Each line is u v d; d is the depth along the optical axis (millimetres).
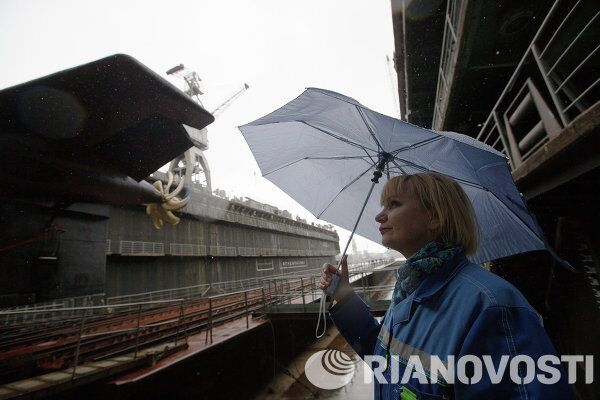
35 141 2213
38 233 2420
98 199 2900
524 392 604
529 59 3873
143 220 22844
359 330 1280
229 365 8344
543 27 2971
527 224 1327
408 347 865
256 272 38250
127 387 4965
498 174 1258
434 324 809
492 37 5078
